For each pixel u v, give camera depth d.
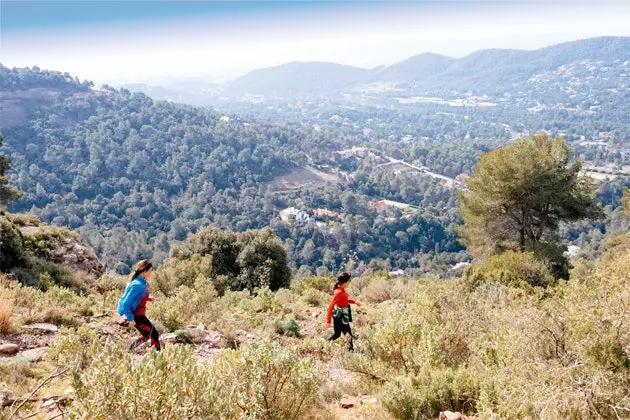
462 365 5.11
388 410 4.48
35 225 19.36
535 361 3.89
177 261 20.02
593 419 3.35
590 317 3.78
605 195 149.00
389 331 5.89
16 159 166.50
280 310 11.88
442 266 108.69
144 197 156.00
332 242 137.62
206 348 7.07
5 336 5.96
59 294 9.12
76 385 2.79
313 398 4.08
